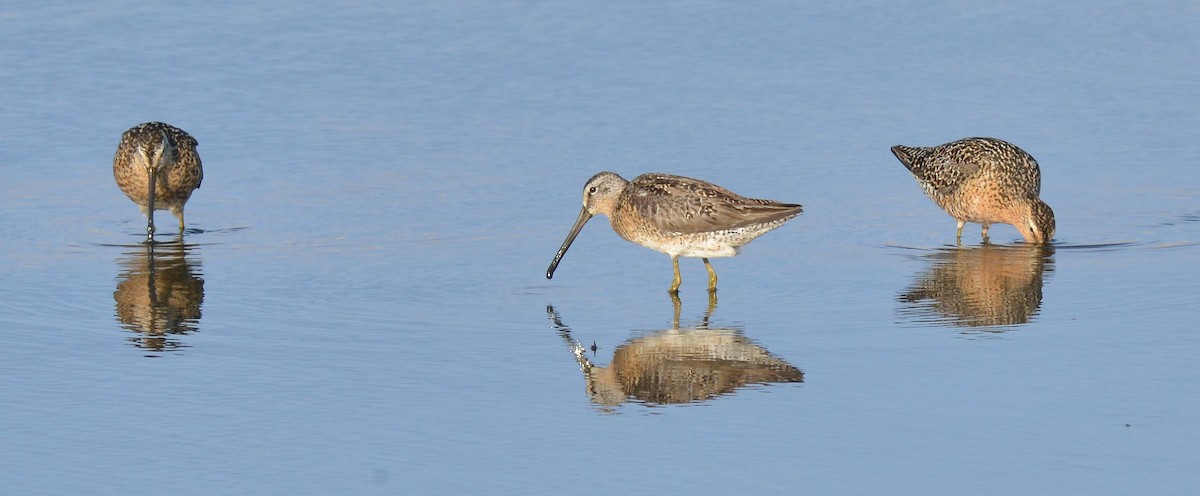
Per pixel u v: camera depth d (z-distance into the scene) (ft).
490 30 85.35
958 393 39.88
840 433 37.29
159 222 62.28
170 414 39.06
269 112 74.79
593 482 34.58
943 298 49.90
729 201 50.57
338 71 80.07
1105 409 38.45
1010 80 77.82
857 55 81.61
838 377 41.50
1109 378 40.83
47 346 44.96
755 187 63.87
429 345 45.09
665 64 80.33
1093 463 35.14
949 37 84.12
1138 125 72.08
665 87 77.10
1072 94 75.87
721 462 35.68
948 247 57.72
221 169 68.28
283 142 71.20
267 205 63.57
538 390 40.98
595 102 75.20
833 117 72.84
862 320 47.26
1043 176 66.33
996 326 46.32
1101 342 44.27
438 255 55.93
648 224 51.47
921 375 41.50
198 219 62.28
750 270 54.03
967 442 36.50
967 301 49.42
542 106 74.84
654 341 45.32
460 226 59.88
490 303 49.85
